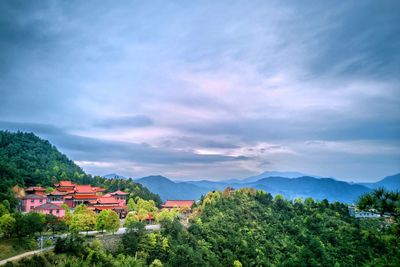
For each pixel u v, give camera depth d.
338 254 99.75
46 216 85.19
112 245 79.88
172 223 94.56
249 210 126.19
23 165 160.62
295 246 103.00
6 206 97.69
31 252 65.94
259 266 88.69
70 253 67.00
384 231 27.66
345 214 139.12
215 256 85.25
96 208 126.44
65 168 194.25
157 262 71.94
